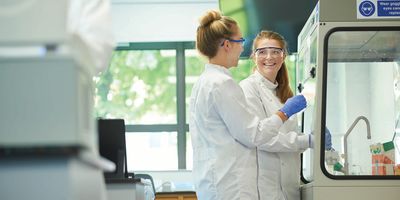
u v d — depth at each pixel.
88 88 1.37
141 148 7.36
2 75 1.23
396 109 3.41
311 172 3.25
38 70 1.23
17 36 1.30
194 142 3.13
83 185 1.35
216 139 3.01
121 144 3.16
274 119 2.99
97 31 1.62
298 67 4.08
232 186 2.97
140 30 7.23
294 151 3.18
